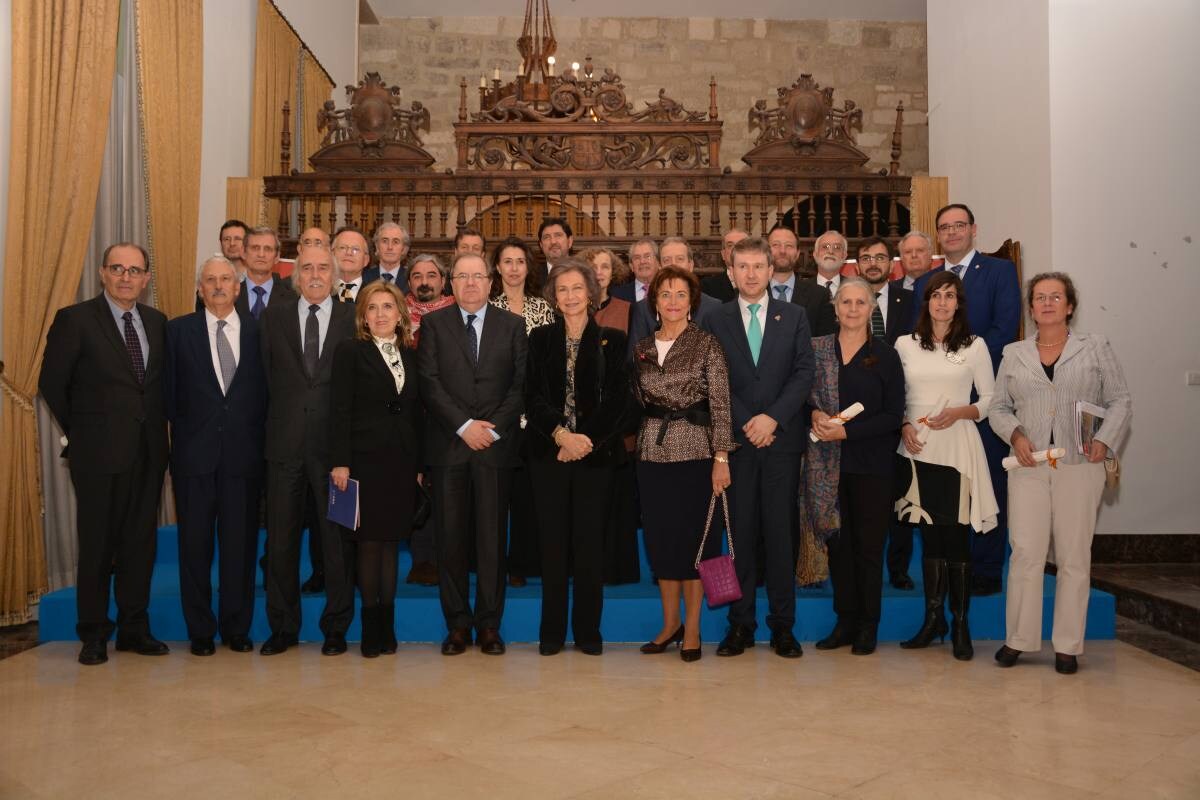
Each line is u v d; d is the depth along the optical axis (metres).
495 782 2.51
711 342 3.77
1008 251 6.24
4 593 4.55
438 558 3.89
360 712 3.10
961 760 2.69
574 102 7.54
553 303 4.49
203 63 7.12
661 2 11.30
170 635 4.19
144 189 6.26
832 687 3.40
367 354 3.81
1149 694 3.38
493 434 3.79
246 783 2.51
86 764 2.65
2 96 4.79
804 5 11.40
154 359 3.92
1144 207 5.78
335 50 10.56
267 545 3.91
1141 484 5.71
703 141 7.42
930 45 7.86
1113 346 5.75
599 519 3.87
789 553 3.84
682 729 2.94
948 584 3.97
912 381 3.97
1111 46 5.81
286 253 7.39
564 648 3.98
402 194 7.53
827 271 5.25
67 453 3.83
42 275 4.93
